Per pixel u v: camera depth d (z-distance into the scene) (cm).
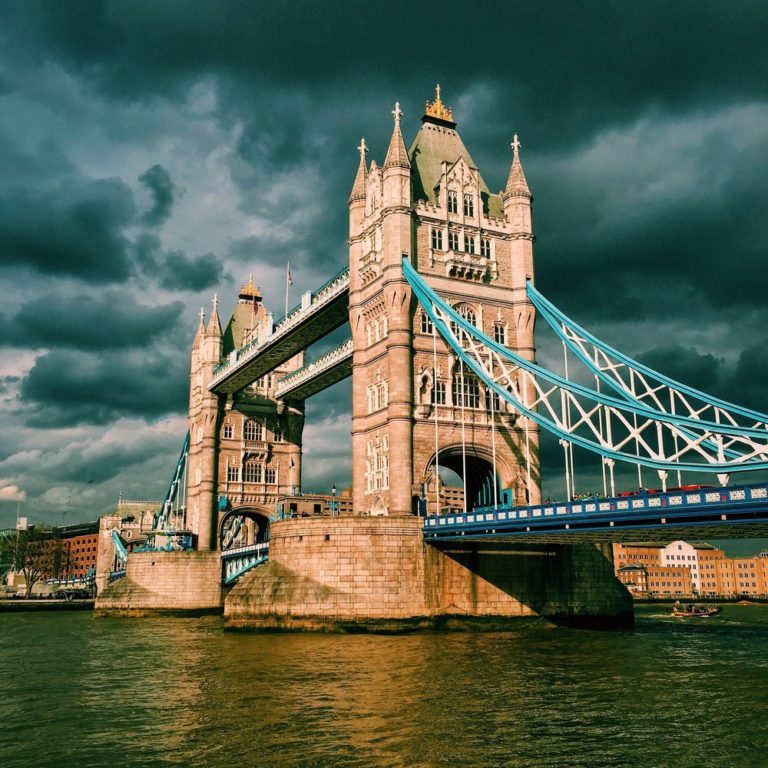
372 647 5116
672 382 5656
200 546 11281
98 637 7000
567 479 5938
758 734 2727
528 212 7862
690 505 4316
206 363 11806
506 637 5772
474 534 5994
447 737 2700
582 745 2605
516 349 7569
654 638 5684
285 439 12206
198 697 3484
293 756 2508
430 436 7000
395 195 7244
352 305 7700
